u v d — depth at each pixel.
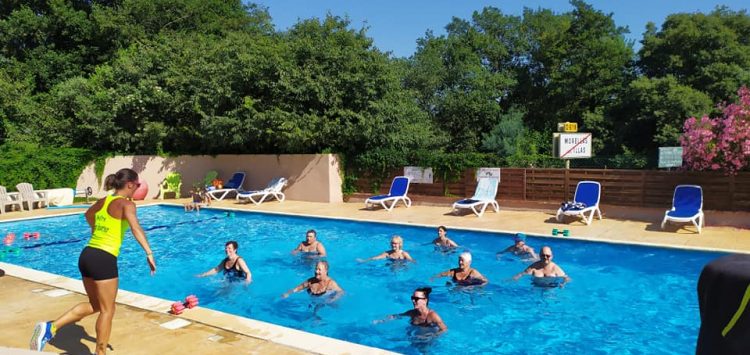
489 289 8.26
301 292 8.27
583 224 12.59
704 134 12.00
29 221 15.88
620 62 36.44
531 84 41.38
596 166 27.23
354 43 18.48
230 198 20.34
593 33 38.44
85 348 4.94
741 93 11.79
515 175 15.31
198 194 18.92
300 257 10.72
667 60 33.84
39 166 20.03
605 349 5.94
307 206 17.47
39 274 7.86
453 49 37.62
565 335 6.38
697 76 32.03
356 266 9.89
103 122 21.52
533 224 12.78
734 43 31.41
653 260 9.68
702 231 11.30
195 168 21.47
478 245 11.35
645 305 7.41
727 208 12.04
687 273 8.87
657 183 13.08
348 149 18.81
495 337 6.35
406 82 35.00
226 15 36.50
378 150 18.05
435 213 15.10
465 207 14.34
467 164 16.09
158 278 9.39
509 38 43.59
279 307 7.65
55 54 31.16
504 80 36.28
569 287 8.28
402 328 6.69
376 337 6.41
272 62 17.89
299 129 17.39
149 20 31.58
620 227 12.04
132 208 4.59
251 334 5.24
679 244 10.02
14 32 30.70
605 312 7.16
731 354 1.67
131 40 30.53
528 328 6.63
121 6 32.34
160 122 20.81
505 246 11.18
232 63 18.75
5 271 8.05
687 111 28.41
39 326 4.50
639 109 32.25
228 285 8.83
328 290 8.11
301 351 4.80
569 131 14.80
